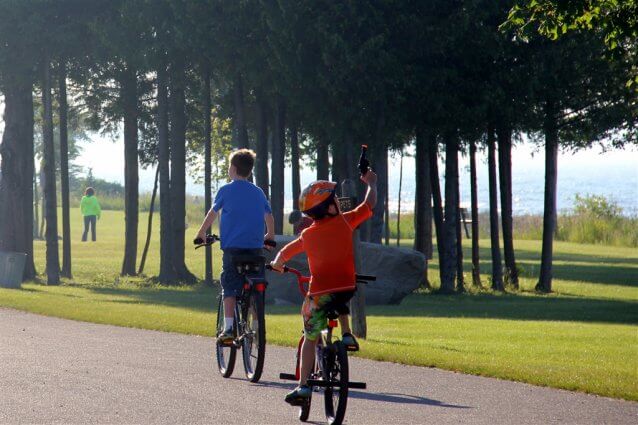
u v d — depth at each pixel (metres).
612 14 57.34
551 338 51.56
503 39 83.94
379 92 84.56
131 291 89.25
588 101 93.06
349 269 26.56
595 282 105.94
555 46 86.75
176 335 47.81
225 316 34.50
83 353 40.44
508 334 53.31
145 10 91.38
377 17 83.00
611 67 88.19
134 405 29.08
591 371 36.50
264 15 85.88
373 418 27.86
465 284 101.88
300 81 85.50
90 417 27.25
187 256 137.50
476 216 100.81
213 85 111.12
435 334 52.88
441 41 83.62
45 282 102.12
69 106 109.62
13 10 93.56
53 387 31.97
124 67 103.31
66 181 104.94
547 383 33.88
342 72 83.12
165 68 97.38
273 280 77.56
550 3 57.50
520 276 111.44
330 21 83.06
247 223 34.62
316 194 26.48
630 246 174.38
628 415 28.62
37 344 43.34
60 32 94.44
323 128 93.12
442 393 32.12
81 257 132.12
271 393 31.70
